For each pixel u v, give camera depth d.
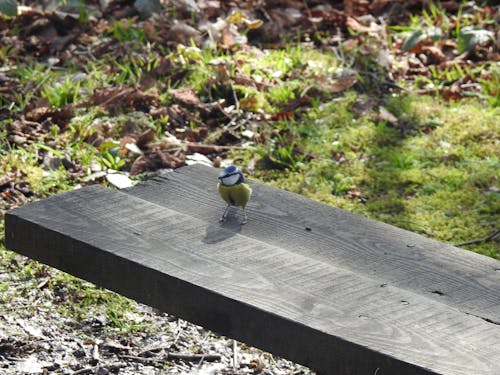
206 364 5.25
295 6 10.82
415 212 6.96
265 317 3.07
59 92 8.66
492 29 10.16
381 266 3.69
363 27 10.13
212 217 4.09
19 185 7.18
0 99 8.54
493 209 6.95
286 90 8.90
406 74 9.43
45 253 3.75
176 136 8.19
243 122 8.35
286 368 5.25
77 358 5.23
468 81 9.20
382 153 7.88
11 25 10.24
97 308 5.75
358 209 7.01
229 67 9.13
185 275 3.31
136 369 5.17
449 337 2.95
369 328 2.97
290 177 7.50
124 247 3.54
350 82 8.99
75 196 4.03
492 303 3.42
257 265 3.43
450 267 3.71
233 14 9.93
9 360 5.16
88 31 10.22
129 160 7.73
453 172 7.53
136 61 9.54
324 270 3.40
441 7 10.71
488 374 2.72
